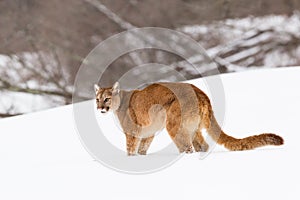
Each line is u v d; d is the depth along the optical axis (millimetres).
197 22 51719
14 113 52344
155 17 51094
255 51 51938
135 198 11844
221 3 52000
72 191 12930
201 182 12422
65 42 50688
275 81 28922
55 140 22531
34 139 23312
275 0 52000
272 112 22484
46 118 27250
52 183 13945
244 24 52312
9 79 51688
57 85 50188
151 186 12633
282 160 13320
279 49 52188
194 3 51375
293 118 20844
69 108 28844
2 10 51250
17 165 17781
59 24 50812
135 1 51156
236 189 11609
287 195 10945
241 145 16203
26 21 51125
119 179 13625
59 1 50750
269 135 15938
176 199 11477
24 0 51094
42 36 50906
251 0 52094
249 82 29531
